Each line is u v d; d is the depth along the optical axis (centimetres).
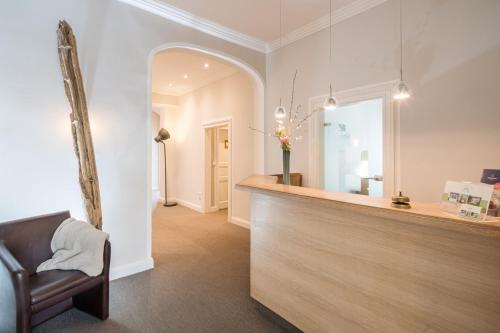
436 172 249
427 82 255
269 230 211
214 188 616
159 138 662
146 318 210
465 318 117
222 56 372
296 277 189
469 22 231
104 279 204
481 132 225
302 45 372
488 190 109
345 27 321
